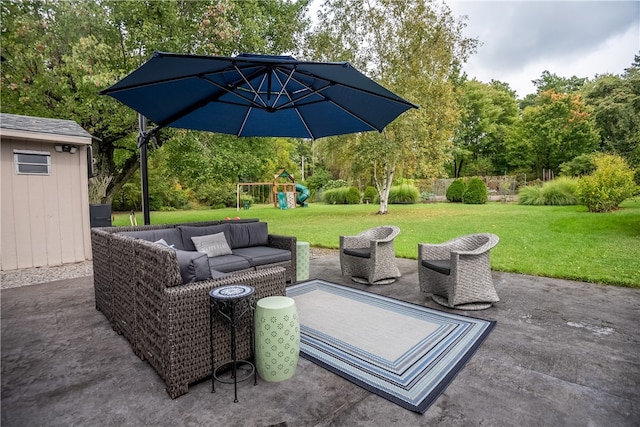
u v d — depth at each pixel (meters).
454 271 3.35
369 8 10.95
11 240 5.60
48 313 3.38
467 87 25.38
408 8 10.62
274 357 2.10
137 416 1.80
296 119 4.40
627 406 1.84
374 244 4.16
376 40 11.16
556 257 5.30
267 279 2.39
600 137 20.50
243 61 2.56
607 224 7.84
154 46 7.93
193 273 2.18
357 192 19.59
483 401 1.90
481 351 2.50
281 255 4.24
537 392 1.98
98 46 7.38
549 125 21.64
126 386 2.08
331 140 12.88
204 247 4.02
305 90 3.58
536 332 2.81
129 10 8.05
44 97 8.35
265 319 2.10
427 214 11.95
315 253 6.57
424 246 3.77
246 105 3.94
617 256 5.19
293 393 2.00
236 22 8.98
